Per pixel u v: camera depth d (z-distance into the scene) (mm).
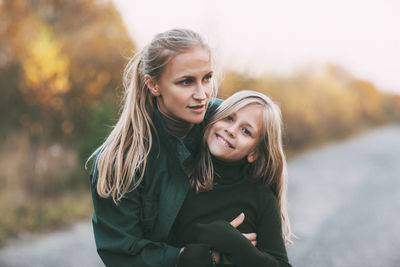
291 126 14000
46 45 7203
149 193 1405
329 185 8406
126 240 1335
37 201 5719
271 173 1506
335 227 5504
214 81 1581
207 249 1354
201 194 1464
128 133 1421
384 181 9016
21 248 4332
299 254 4480
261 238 1499
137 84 1437
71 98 8477
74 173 6504
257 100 1436
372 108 33031
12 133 8383
